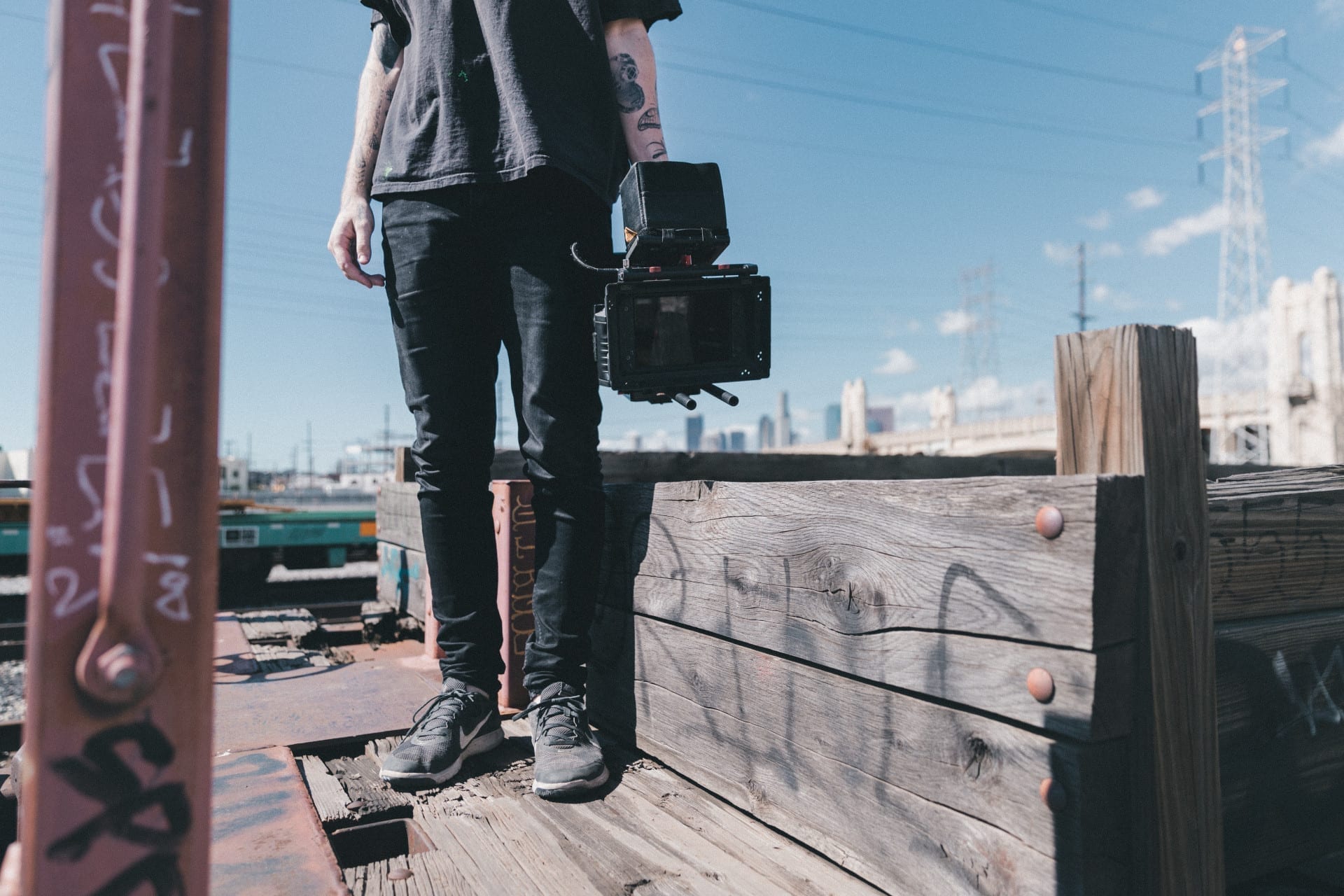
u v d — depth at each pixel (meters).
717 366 1.38
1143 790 0.83
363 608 3.76
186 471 0.49
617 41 1.67
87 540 0.46
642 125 1.66
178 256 0.49
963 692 0.94
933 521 0.99
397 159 1.62
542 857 1.18
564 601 1.61
